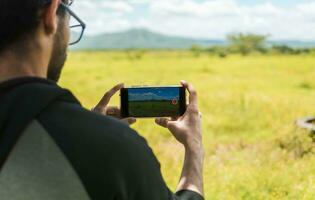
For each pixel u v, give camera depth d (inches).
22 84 58.4
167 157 446.0
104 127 59.3
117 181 57.8
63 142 57.2
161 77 1734.7
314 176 350.9
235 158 462.0
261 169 394.0
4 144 56.0
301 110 772.0
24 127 56.4
